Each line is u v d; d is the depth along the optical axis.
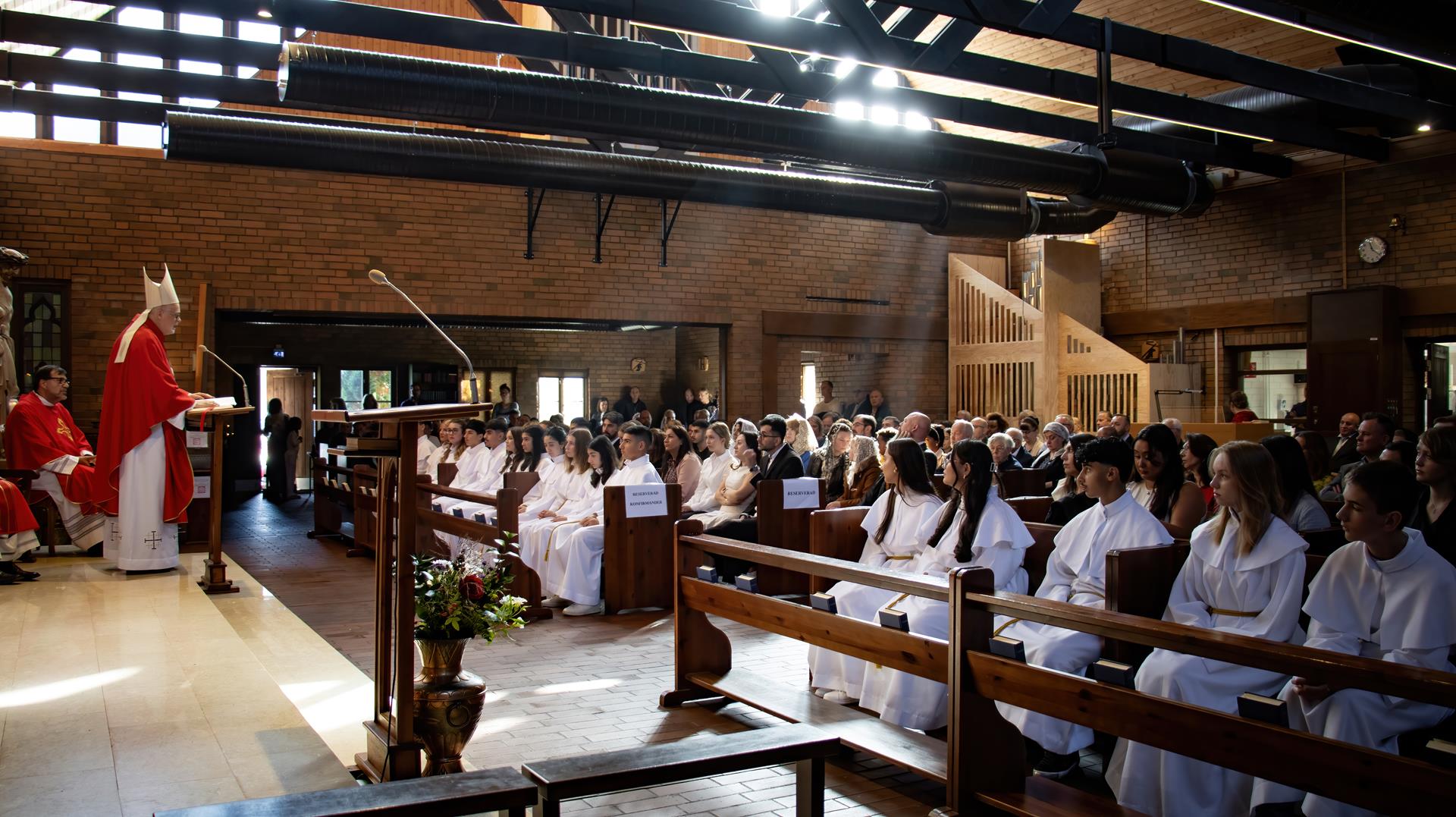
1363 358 11.66
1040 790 3.18
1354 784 2.27
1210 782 3.20
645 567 6.79
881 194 10.74
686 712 4.45
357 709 4.19
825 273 14.43
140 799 3.05
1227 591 3.56
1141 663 3.81
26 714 3.83
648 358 18.66
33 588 6.21
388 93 7.02
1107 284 14.70
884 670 4.18
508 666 5.27
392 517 3.53
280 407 15.30
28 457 7.15
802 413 14.95
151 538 6.74
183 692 4.12
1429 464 3.91
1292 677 3.35
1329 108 10.23
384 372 17.45
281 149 8.93
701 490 8.02
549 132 7.71
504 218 12.70
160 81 9.80
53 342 11.05
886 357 15.19
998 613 3.09
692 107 7.73
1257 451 3.52
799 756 2.71
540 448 8.77
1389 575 3.13
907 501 4.86
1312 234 12.45
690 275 13.63
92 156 11.16
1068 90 8.65
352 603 6.99
